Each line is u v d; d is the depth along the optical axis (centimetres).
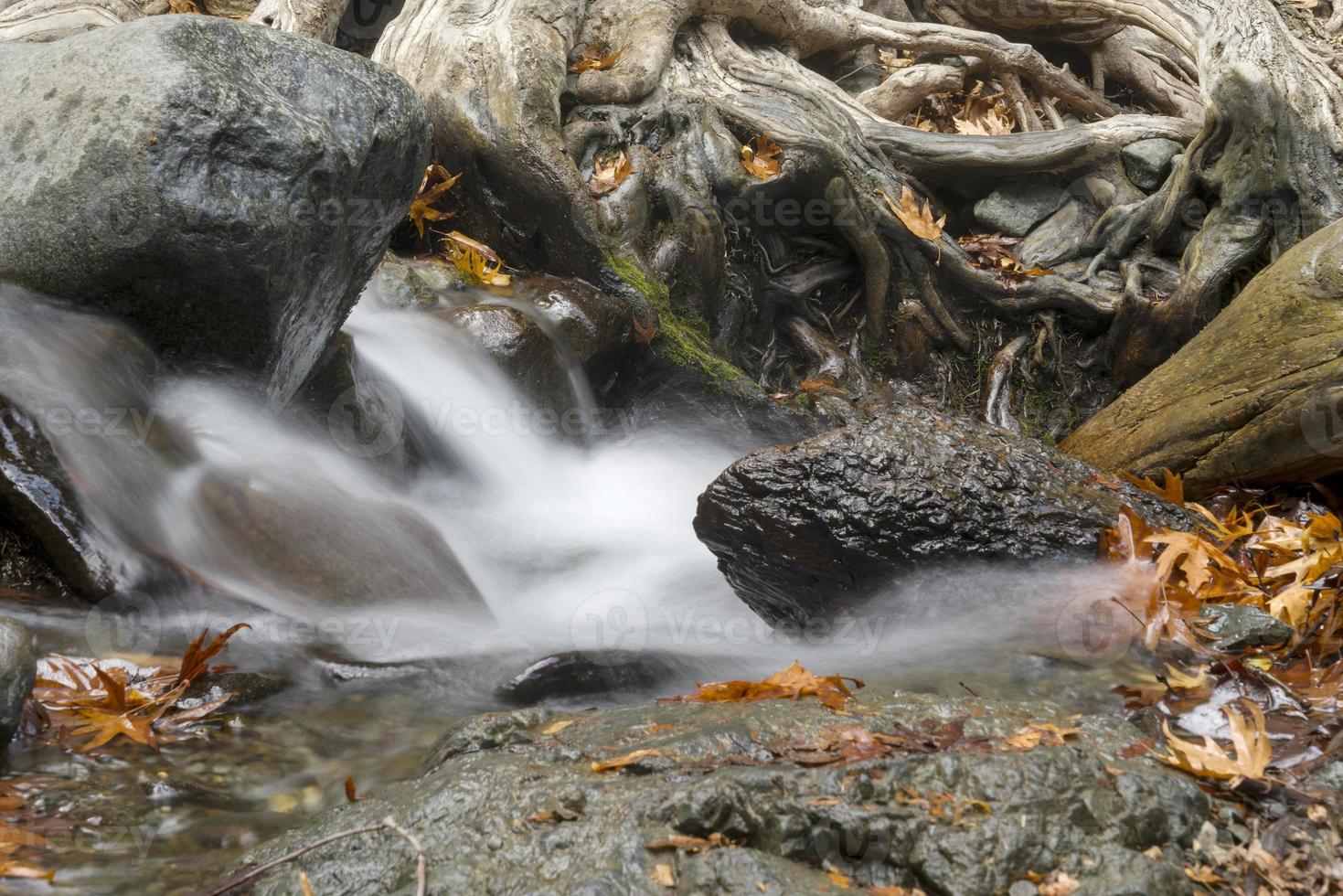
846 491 334
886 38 723
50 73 331
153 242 310
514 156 568
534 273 586
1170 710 256
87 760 232
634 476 545
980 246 658
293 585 314
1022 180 673
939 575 329
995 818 184
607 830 182
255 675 270
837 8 723
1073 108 750
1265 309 462
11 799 215
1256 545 374
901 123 729
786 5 691
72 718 244
